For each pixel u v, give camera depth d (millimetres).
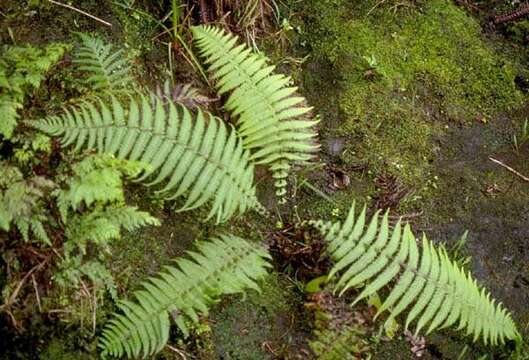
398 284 1089
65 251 1014
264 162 1197
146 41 1296
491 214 1308
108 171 1016
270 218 1246
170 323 1074
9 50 1073
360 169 1320
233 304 1137
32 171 1053
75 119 1118
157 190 1165
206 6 1345
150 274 1105
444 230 1281
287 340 1134
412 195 1302
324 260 1187
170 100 1136
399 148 1350
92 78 1143
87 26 1231
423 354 1164
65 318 1014
